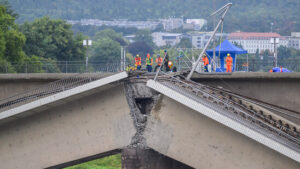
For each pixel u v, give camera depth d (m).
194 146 71.56
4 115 76.94
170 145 72.25
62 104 77.12
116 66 85.25
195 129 71.12
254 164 69.81
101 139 76.00
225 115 66.25
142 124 73.31
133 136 73.69
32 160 80.69
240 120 67.81
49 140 79.31
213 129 70.50
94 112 75.81
